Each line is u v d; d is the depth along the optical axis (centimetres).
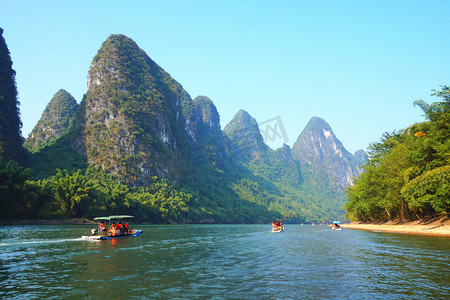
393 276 1609
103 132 15375
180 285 1425
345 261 2123
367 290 1331
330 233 5662
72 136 15788
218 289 1353
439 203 4297
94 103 16400
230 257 2355
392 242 3419
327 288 1370
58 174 9756
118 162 14188
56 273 1678
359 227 8069
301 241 3797
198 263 2052
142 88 18838
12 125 12638
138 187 14100
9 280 1504
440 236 4150
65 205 8794
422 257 2255
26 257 2252
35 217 8119
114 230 4206
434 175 4234
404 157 5447
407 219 6569
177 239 4122
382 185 6388
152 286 1402
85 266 1903
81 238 3725
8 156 11444
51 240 3478
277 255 2467
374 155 8231
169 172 17200
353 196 8512
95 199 9444
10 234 4272
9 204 7494
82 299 1193
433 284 1430
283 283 1466
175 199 14412
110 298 1208
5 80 13188
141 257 2314
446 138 4347
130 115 16425
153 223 12000
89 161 14388
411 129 6066
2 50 13675
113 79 17488
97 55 18512
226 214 18300
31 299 1188
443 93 4241
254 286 1409
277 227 6444
